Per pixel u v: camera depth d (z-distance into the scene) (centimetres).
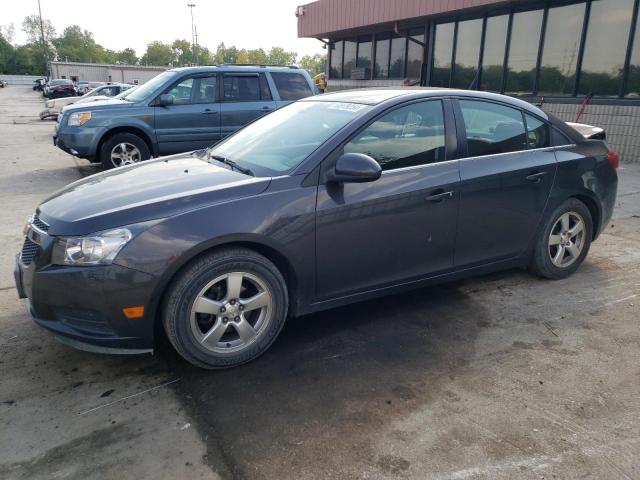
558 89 1127
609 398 275
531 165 389
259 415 261
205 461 229
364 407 267
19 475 220
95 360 311
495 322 362
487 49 1277
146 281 266
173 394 279
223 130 865
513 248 399
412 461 229
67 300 270
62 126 819
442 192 346
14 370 300
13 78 8575
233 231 280
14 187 795
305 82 916
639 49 970
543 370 301
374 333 346
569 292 412
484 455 233
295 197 300
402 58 1602
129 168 373
